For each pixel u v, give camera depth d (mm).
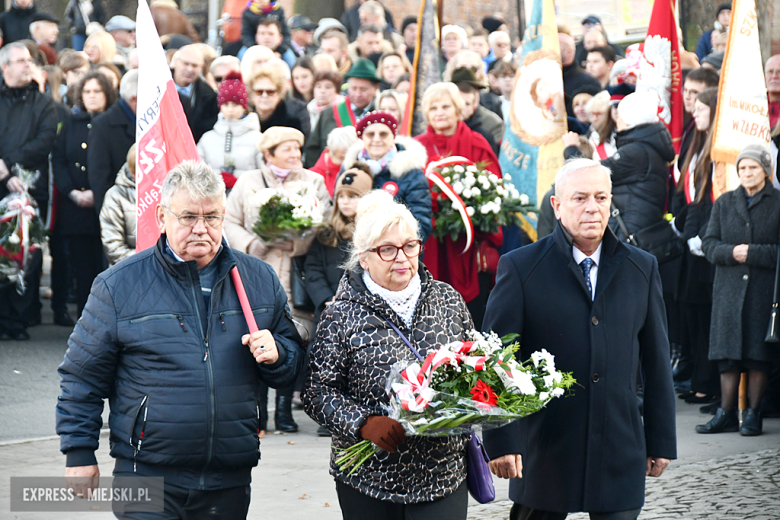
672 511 7777
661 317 5965
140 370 5004
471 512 7984
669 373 5941
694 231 12211
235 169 12492
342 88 16922
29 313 15281
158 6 17469
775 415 11617
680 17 19156
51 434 10258
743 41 11852
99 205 14500
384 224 5102
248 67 14898
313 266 10492
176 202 5000
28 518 7461
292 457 9609
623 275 5867
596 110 13141
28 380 12469
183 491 5012
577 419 5723
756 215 10594
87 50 16672
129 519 4984
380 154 11055
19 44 14883
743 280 10547
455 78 14359
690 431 10750
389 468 5051
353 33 19109
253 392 5211
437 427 4676
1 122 14898
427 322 5203
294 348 5352
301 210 10375
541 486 5781
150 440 4949
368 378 5066
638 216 11477
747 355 10438
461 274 11891
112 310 5027
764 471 8945
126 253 12266
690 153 12844
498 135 14453
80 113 15211
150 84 7621
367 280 5289
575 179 5766
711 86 13711
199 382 4992
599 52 17250
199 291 5109
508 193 12078
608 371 5727
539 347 5867
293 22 17688
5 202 14812
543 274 5898
